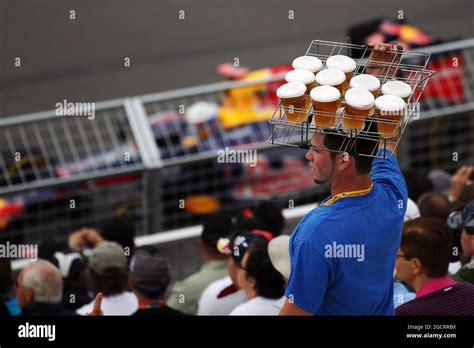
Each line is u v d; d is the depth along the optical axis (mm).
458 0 26594
